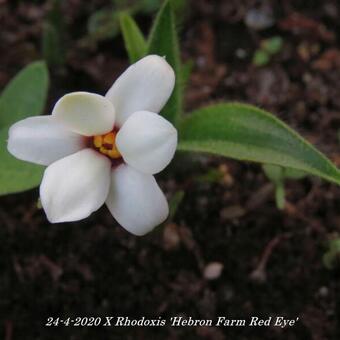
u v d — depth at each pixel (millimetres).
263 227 180
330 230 180
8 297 174
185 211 181
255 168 186
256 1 214
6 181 147
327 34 208
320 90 200
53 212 118
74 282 175
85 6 215
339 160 188
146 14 210
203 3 213
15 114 168
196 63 205
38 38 210
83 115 121
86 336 170
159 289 174
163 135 115
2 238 179
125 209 124
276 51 205
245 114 141
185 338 169
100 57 206
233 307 172
